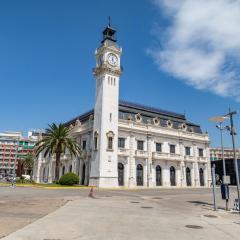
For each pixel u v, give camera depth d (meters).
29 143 173.50
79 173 62.75
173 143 69.94
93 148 57.66
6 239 10.13
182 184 68.75
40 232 11.41
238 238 11.66
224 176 21.78
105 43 62.03
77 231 11.81
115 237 10.95
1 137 173.12
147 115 68.56
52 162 77.94
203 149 76.62
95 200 26.00
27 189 39.25
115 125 58.66
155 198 30.69
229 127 21.95
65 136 55.84
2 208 18.69
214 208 21.11
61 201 24.06
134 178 60.50
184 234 12.02
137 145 63.19
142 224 13.95
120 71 61.81
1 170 168.75
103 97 58.44
